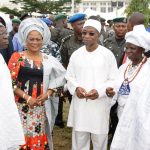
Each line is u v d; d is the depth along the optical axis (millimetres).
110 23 15172
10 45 5109
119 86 4316
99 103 4555
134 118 3732
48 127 4492
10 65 4320
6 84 3170
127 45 4117
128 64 4355
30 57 4402
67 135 6590
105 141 4688
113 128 5613
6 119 3131
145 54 4070
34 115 4348
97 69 4500
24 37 4367
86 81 4523
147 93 3645
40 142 4398
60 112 6898
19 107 4316
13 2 29344
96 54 4539
